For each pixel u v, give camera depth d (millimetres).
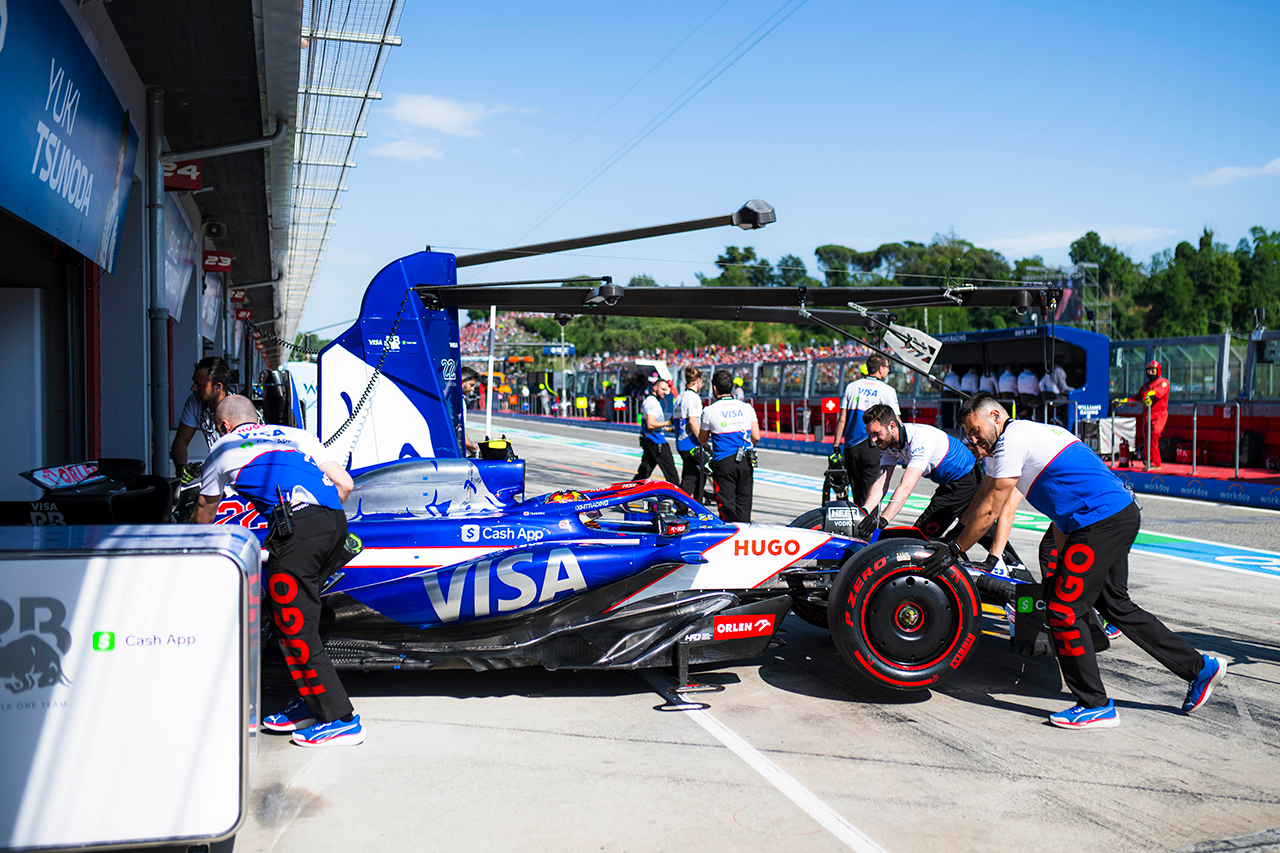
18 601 2404
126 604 2461
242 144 9312
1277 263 75125
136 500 4922
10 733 2404
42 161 4836
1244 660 5031
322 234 18312
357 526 4395
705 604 4375
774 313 7531
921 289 6738
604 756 3588
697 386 8977
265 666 4195
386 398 6848
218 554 2512
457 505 4805
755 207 6293
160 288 8430
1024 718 4121
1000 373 18969
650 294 6809
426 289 6809
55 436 7539
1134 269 79375
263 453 3557
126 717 2463
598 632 4246
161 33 7281
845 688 4535
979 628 4297
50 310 7477
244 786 2545
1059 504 4047
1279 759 3641
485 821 3000
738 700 4328
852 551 4738
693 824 2996
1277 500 11898
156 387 8312
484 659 4156
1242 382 15492
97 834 2453
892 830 2975
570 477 14297
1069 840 2916
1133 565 7902
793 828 2979
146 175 8500
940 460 5141
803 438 23656
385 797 3176
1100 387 16438
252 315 30609
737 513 7941
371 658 4098
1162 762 3598
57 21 4953
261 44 7645
